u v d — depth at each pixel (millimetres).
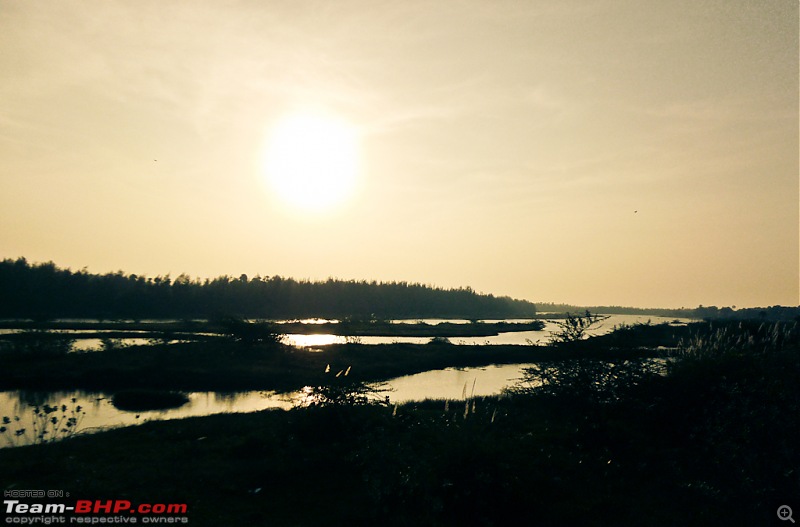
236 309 132000
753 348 15891
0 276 105188
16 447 12609
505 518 7805
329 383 13102
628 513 8203
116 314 112125
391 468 8562
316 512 8258
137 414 21062
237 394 27719
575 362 15023
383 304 179125
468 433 9570
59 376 29766
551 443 11734
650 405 12992
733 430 10352
